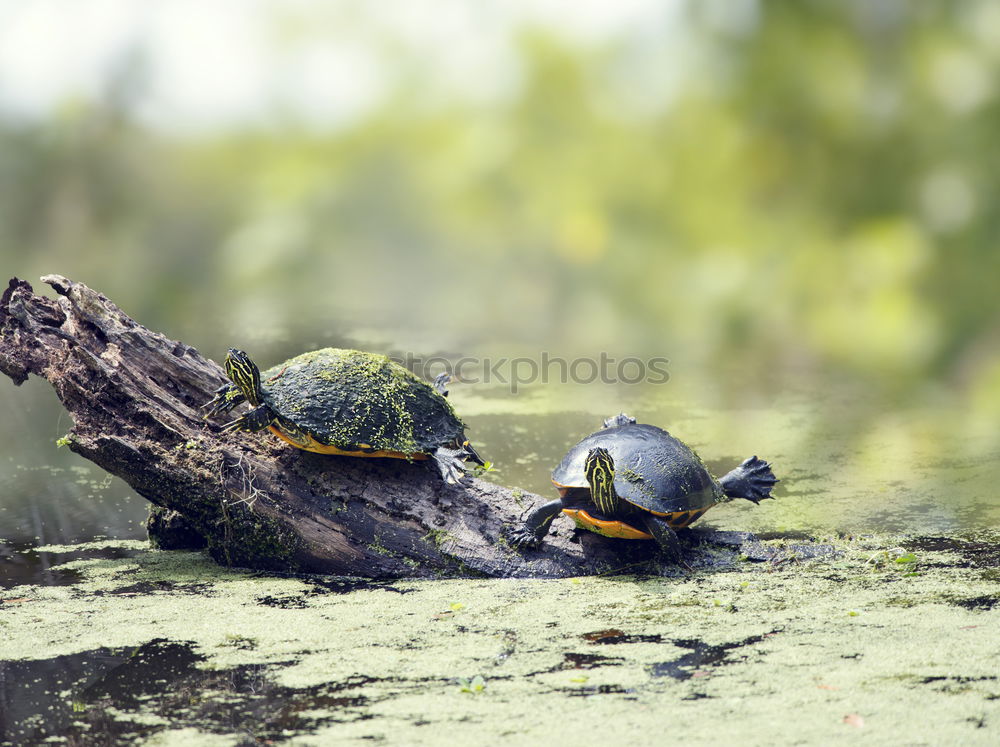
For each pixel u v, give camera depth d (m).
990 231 22.56
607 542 9.44
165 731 6.07
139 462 9.42
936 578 8.82
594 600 8.40
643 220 27.06
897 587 8.59
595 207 27.59
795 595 8.43
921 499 11.55
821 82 24.03
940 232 22.97
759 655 7.11
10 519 11.41
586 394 18.39
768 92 24.62
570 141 28.45
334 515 9.36
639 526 9.08
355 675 6.88
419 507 9.46
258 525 9.34
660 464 9.13
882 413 16.64
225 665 7.07
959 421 15.97
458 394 18.30
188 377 10.05
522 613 8.09
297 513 9.35
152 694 6.61
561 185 28.33
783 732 5.89
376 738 5.91
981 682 6.56
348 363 9.84
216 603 8.43
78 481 13.05
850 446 14.24
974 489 11.94
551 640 7.48
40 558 9.94
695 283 25.50
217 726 6.13
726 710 6.21
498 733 5.95
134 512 11.67
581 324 26.19
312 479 9.57
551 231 28.27
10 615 8.16
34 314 10.16
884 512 11.05
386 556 9.22
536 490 11.94
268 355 21.03
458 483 9.67
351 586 8.91
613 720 6.10
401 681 6.76
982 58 22.66
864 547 9.77
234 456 9.58
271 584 8.99
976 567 9.10
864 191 24.11
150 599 8.56
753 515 11.02
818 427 15.49
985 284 22.58
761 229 25.22
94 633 7.73
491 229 29.23
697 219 26.33
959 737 5.79
